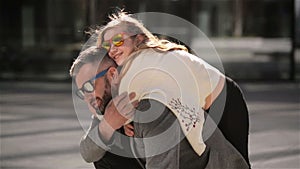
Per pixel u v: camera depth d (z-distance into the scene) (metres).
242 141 3.81
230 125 3.77
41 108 13.91
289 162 8.38
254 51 19.98
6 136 10.36
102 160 3.61
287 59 19.92
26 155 8.83
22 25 20.28
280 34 19.86
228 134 3.77
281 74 19.95
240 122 3.79
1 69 20.33
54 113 13.09
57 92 17.08
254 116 12.66
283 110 13.63
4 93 16.89
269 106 14.27
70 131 10.80
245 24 19.92
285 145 9.55
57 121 11.96
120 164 3.56
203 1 19.33
